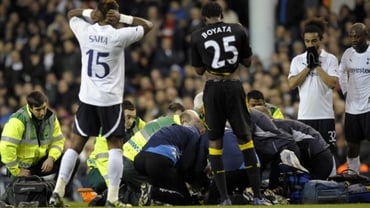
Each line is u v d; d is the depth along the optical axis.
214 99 32.03
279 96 50.97
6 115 58.22
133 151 35.28
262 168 35.38
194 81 55.19
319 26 37.19
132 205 34.50
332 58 37.34
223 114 32.16
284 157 34.28
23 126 35.72
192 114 35.78
